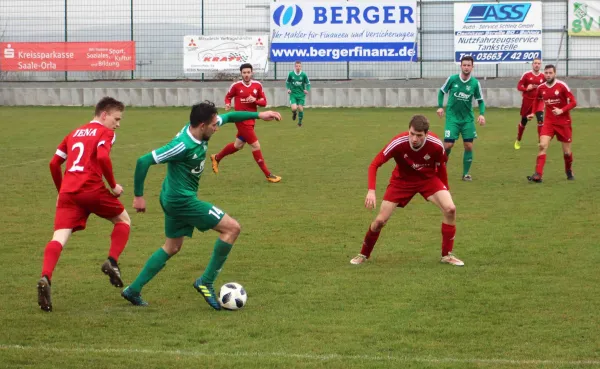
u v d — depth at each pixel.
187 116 46.59
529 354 9.72
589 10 51.38
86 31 56.56
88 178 11.95
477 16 52.16
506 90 50.47
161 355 9.74
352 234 17.08
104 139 11.95
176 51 55.91
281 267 14.30
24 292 12.69
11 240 16.64
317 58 54.44
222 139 35.84
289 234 17.08
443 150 13.95
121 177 25.56
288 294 12.58
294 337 10.45
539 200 20.78
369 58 53.81
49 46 56.56
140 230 17.67
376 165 13.95
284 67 55.38
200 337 10.48
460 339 10.31
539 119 32.53
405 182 14.29
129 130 39.19
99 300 12.30
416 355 9.70
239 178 25.38
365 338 10.39
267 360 9.54
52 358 9.64
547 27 52.03
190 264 14.57
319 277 13.59
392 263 14.57
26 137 36.03
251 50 54.44
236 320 11.23
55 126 40.72
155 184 24.23
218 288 12.88
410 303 11.98
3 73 58.09
